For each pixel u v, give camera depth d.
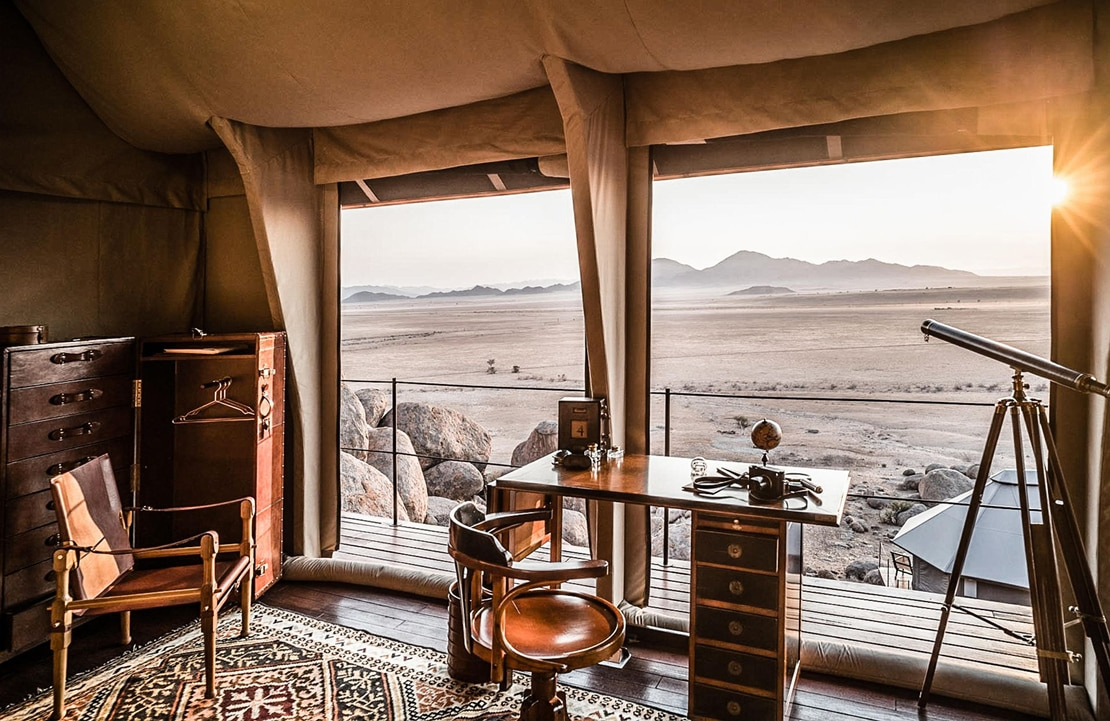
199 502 3.96
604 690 2.63
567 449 3.02
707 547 2.35
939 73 2.59
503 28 2.61
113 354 3.32
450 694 2.60
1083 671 2.50
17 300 3.35
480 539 1.92
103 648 3.00
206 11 2.69
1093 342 2.40
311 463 4.02
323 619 3.31
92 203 3.66
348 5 2.55
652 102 3.14
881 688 2.65
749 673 2.30
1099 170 2.38
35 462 2.88
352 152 3.82
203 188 4.18
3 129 3.17
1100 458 2.25
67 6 2.89
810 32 2.40
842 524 5.94
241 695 2.58
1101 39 2.35
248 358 3.68
